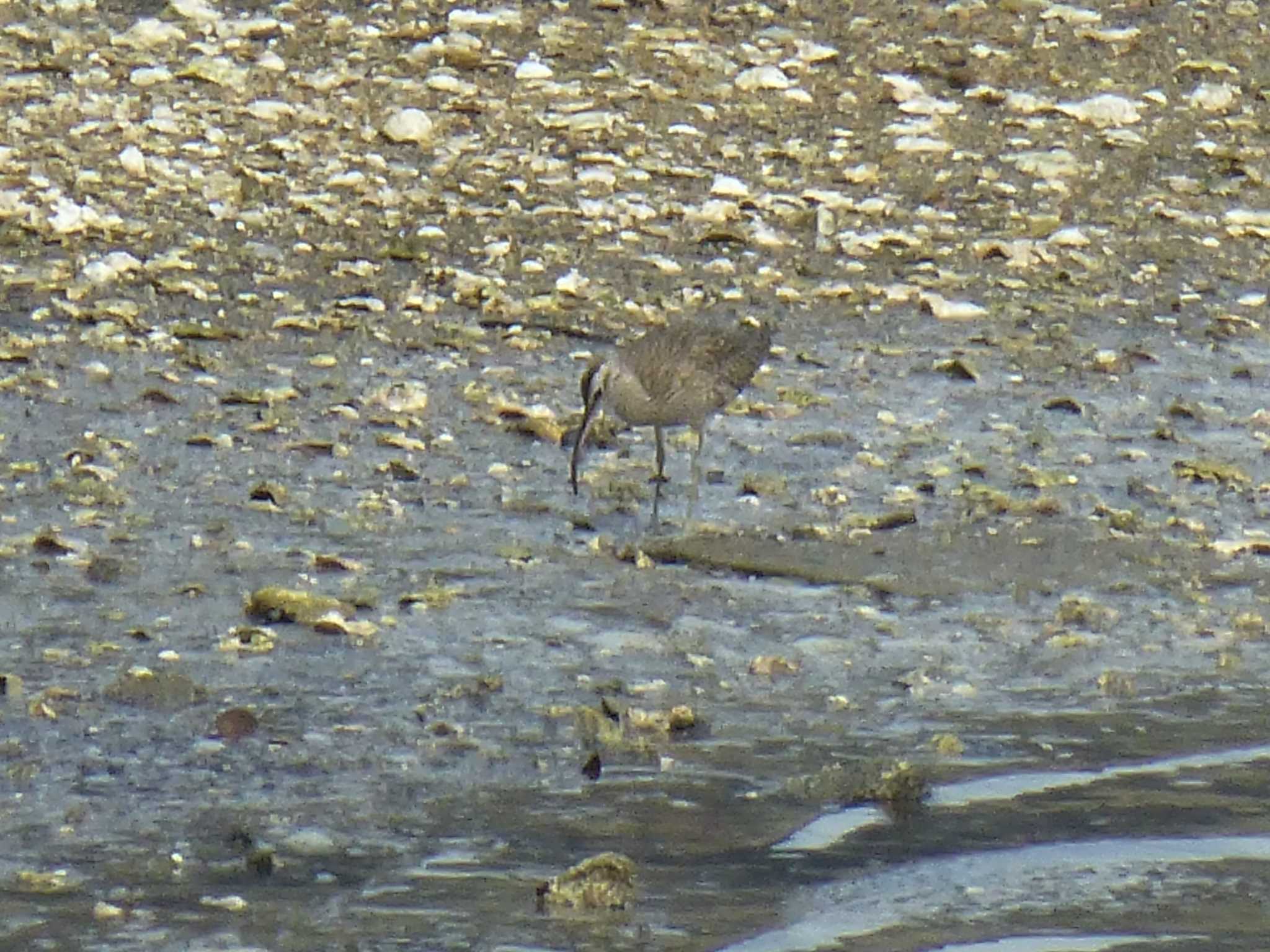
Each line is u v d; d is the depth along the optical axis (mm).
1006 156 21375
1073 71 23109
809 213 19750
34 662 11273
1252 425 16359
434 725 10844
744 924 9047
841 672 11875
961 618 12664
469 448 15062
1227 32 24219
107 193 18922
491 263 18469
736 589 12938
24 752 10266
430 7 23078
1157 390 16953
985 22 23922
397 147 20328
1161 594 13156
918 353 17438
